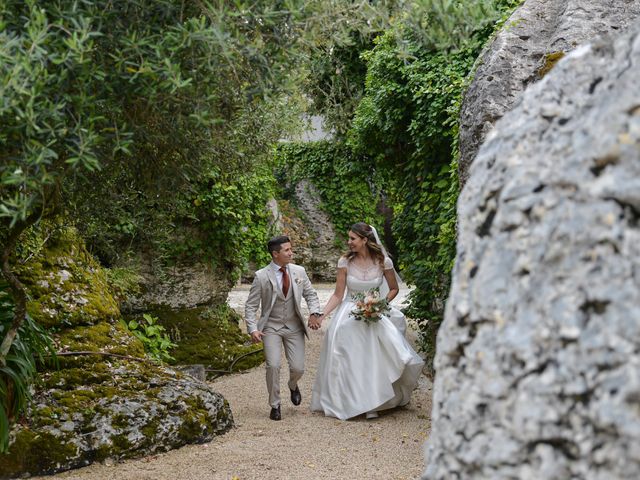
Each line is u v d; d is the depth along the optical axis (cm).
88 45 271
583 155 136
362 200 1886
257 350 891
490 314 140
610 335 120
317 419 606
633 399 114
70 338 535
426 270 737
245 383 780
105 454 453
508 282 140
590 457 117
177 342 848
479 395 136
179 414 505
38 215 377
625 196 126
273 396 610
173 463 458
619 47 152
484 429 133
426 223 720
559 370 124
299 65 338
